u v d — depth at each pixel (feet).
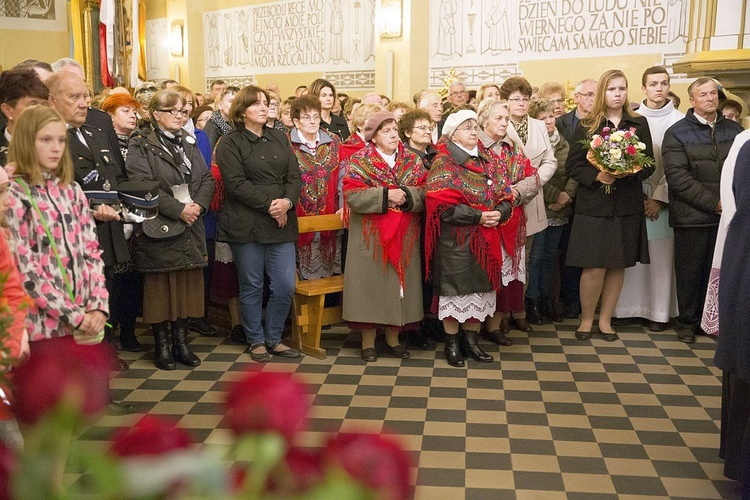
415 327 16.92
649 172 17.60
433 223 15.90
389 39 32.55
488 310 16.38
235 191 15.94
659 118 18.95
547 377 15.71
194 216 15.46
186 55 44.80
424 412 13.87
